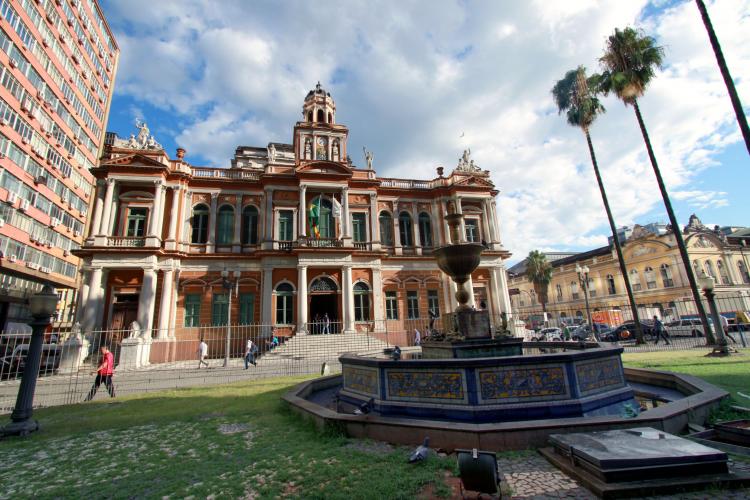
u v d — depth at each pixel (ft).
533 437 16.63
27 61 92.32
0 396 43.80
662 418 17.06
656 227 141.59
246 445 19.76
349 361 26.27
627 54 67.77
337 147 105.40
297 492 13.70
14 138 87.71
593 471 13.10
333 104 115.24
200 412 29.04
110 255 78.38
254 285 88.48
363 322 90.22
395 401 21.95
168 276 82.07
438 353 27.96
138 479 15.79
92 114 128.16
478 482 12.33
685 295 125.29
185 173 88.58
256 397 34.60
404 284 99.30
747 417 18.89
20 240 90.43
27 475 16.83
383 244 102.73
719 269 131.03
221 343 82.07
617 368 22.98
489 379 19.71
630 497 11.94
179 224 87.56
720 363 39.47
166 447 20.40
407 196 106.52
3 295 84.69
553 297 178.19
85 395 43.06
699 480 12.35
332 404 28.60
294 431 21.90
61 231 108.99
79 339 67.67
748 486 12.26
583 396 19.93
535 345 34.22
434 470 14.89
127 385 49.52
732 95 39.45
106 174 83.66
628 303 142.51
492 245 104.32
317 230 91.66
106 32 138.10
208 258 87.04
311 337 79.41
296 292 88.07
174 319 82.69
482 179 107.55
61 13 107.34
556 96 86.48
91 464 18.04
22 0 89.97
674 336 85.76
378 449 17.88
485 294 103.24
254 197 95.25
